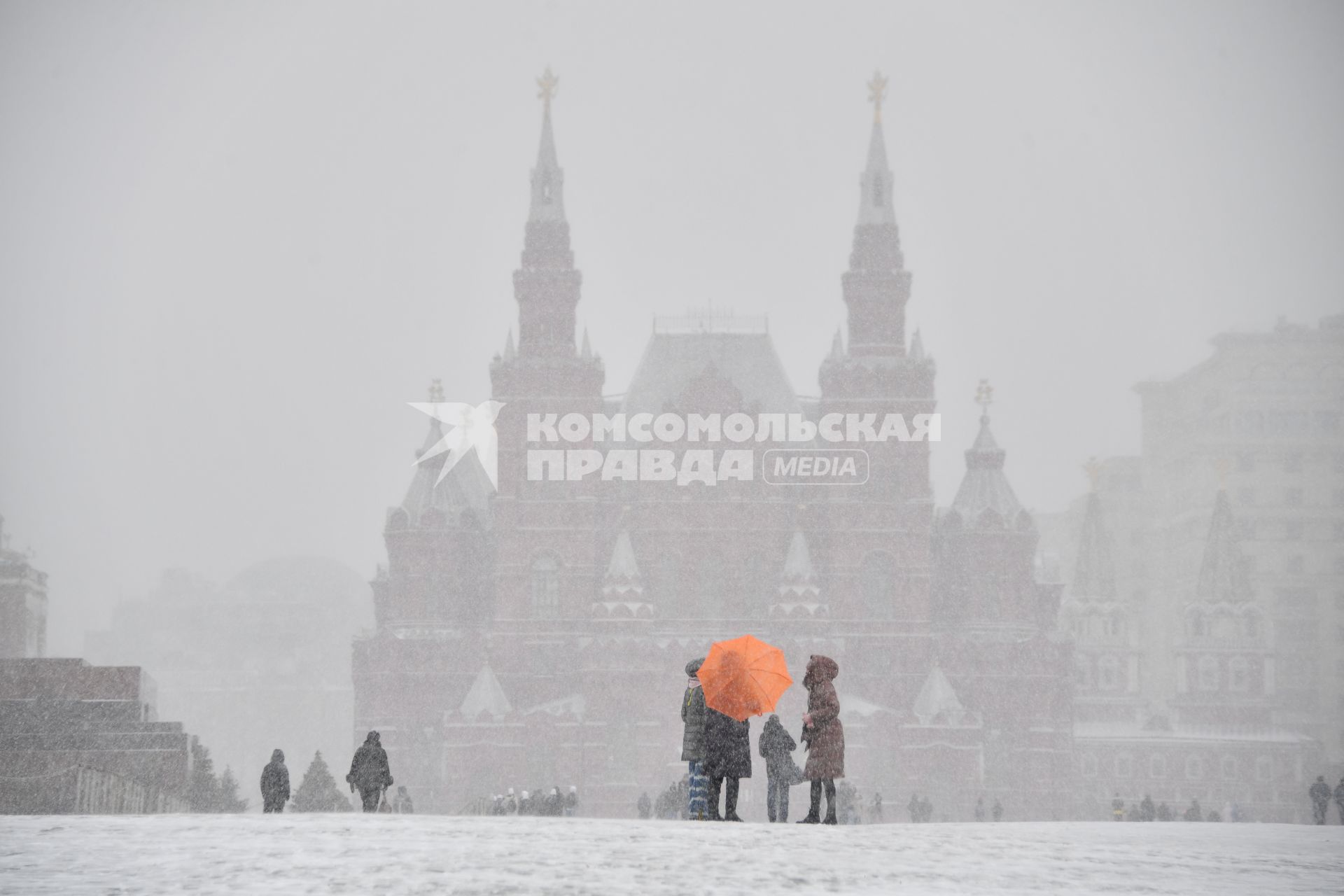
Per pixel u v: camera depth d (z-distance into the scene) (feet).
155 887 199.21
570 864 222.07
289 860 224.94
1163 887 218.59
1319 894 214.28
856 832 288.92
